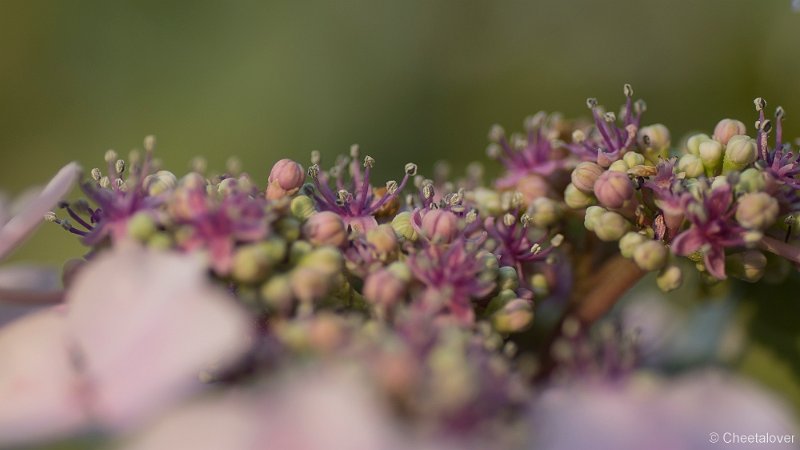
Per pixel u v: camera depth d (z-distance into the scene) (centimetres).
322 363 18
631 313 24
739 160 21
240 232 19
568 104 40
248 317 19
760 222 20
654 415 18
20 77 40
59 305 20
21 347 19
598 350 20
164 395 18
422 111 41
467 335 19
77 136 40
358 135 40
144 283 18
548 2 41
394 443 17
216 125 39
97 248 20
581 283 22
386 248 20
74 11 40
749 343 22
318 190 21
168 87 40
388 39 41
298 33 40
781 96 36
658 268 21
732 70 37
